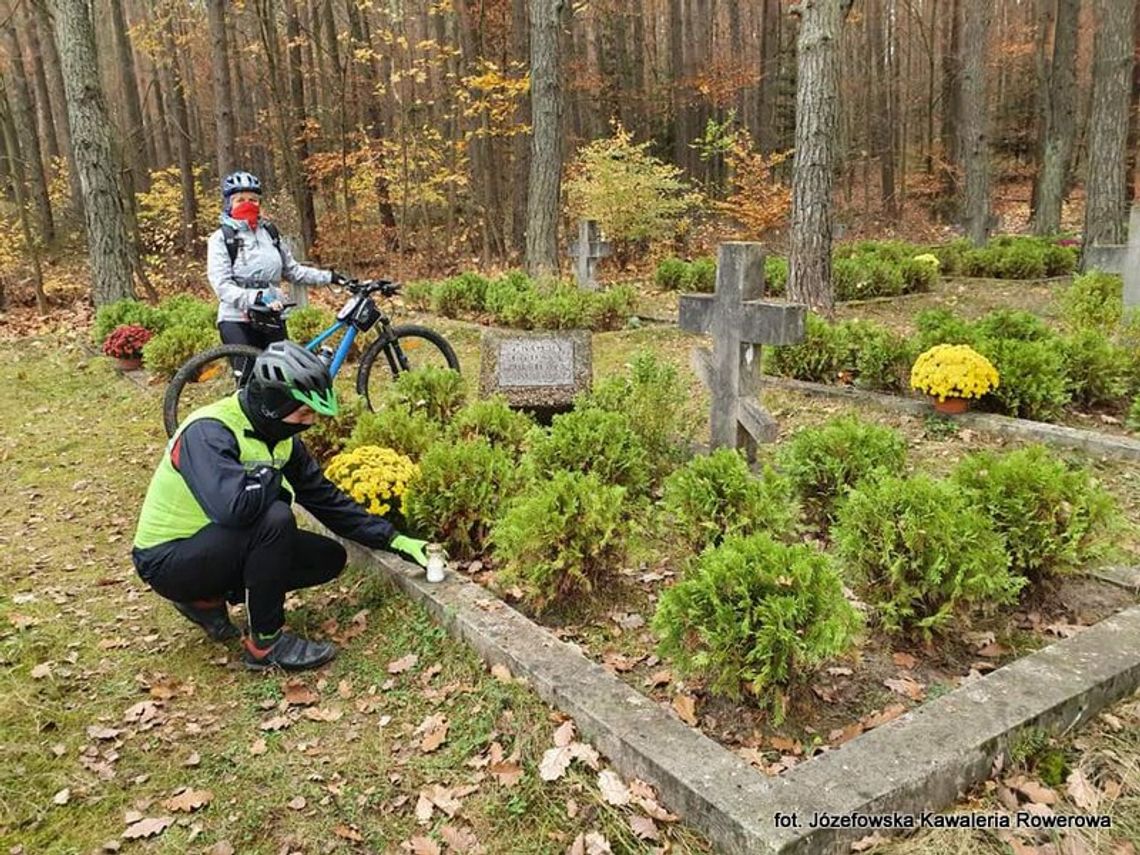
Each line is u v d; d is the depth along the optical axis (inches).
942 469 205.9
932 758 100.4
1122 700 118.8
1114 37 455.5
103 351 356.2
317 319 337.4
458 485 161.3
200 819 106.3
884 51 1200.2
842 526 138.0
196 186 831.1
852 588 140.9
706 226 817.5
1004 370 235.5
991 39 1113.4
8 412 299.6
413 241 792.9
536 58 504.7
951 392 232.4
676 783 99.7
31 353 389.1
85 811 107.9
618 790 104.5
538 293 414.0
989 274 520.7
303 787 111.0
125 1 1035.9
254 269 224.8
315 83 877.8
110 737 121.6
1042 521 138.7
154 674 137.8
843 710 118.6
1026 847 94.9
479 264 709.9
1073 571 138.3
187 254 706.2
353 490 164.6
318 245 740.0
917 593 126.3
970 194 684.7
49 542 192.5
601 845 97.7
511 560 144.1
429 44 676.7
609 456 177.2
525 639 130.7
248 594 132.0
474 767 112.3
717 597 113.2
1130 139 848.9
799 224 380.2
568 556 140.5
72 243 743.7
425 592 145.7
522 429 203.3
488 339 255.3
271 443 133.5
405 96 807.1
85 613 158.2
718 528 147.9
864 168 1167.0
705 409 261.6
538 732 115.6
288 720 124.6
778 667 109.8
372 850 100.7
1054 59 705.0
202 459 125.1
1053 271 520.1
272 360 126.4
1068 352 250.4
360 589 157.9
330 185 770.8
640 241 677.9
